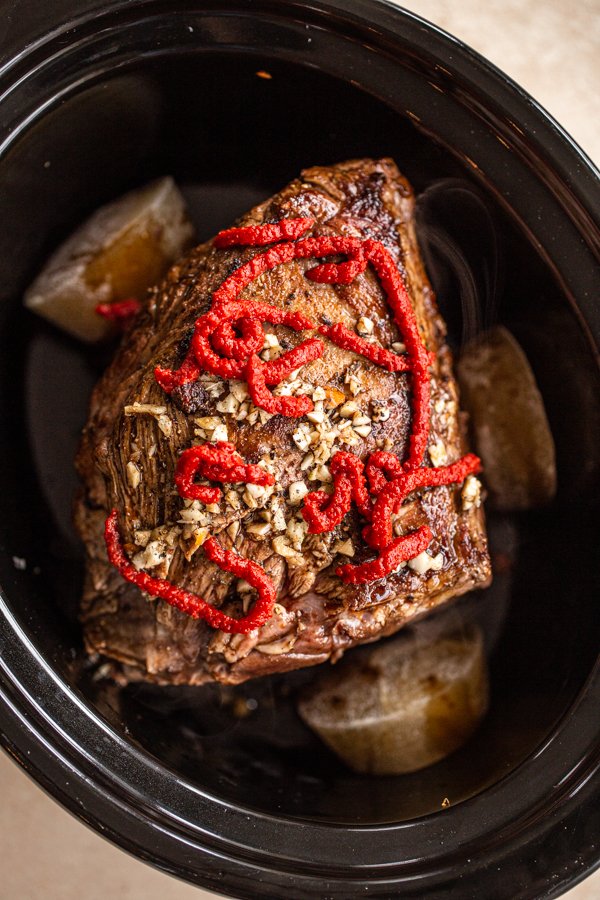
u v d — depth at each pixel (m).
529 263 0.43
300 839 0.40
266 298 0.40
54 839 0.47
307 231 0.40
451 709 0.45
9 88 0.40
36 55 0.39
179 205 0.46
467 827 0.40
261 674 0.42
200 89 0.43
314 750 0.46
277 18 0.41
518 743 0.43
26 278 0.45
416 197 0.44
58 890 0.47
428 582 0.41
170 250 0.46
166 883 0.47
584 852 0.40
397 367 0.40
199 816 0.40
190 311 0.40
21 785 0.47
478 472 0.44
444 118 0.42
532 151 0.41
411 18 0.40
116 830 0.39
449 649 0.46
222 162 0.46
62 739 0.39
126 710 0.43
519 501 0.46
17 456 0.46
